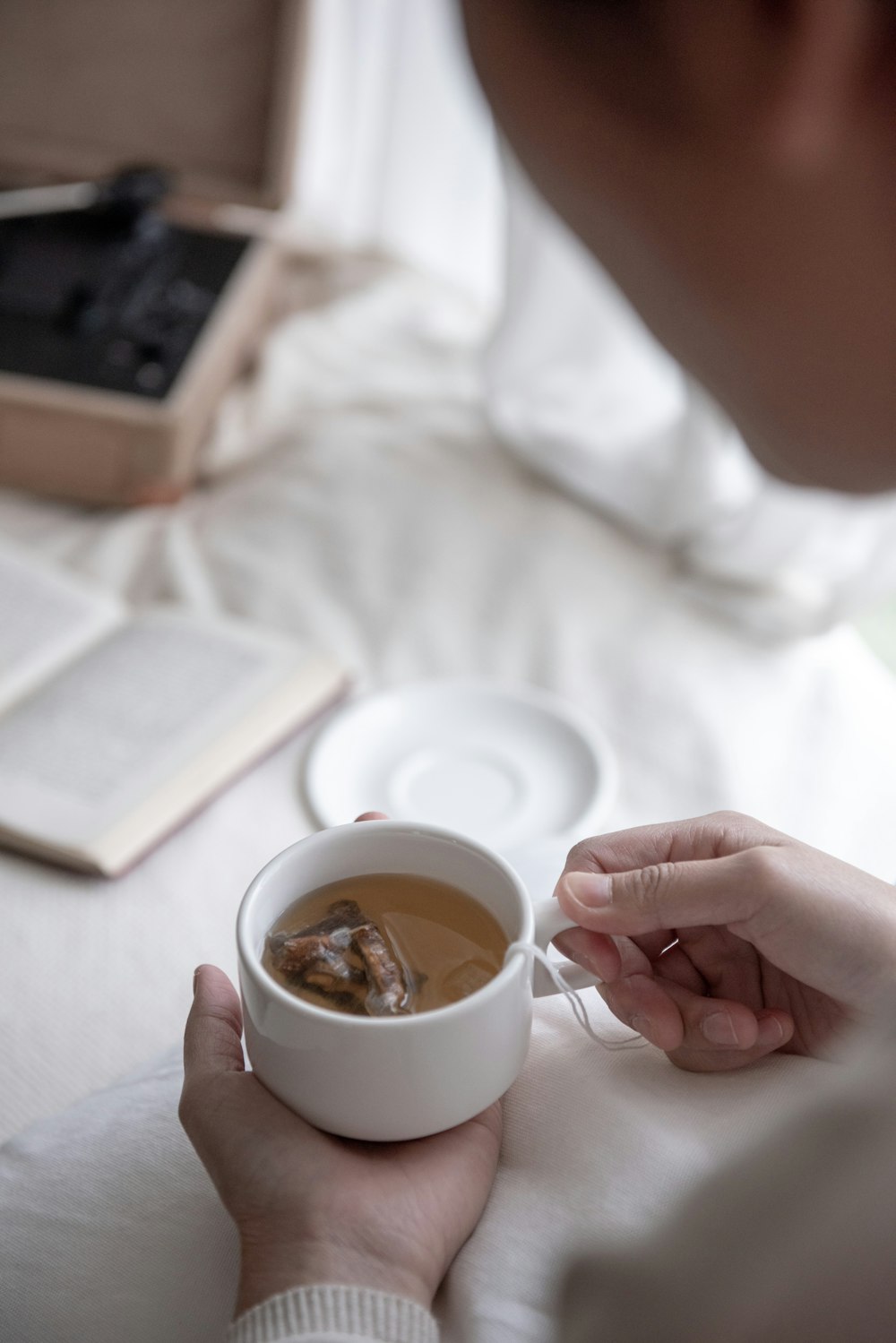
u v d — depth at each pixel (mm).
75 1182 622
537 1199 569
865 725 941
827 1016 604
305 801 885
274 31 1422
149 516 1204
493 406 1321
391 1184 555
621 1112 592
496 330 1315
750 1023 590
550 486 1251
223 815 874
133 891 823
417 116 1576
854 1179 416
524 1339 526
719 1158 514
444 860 583
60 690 934
